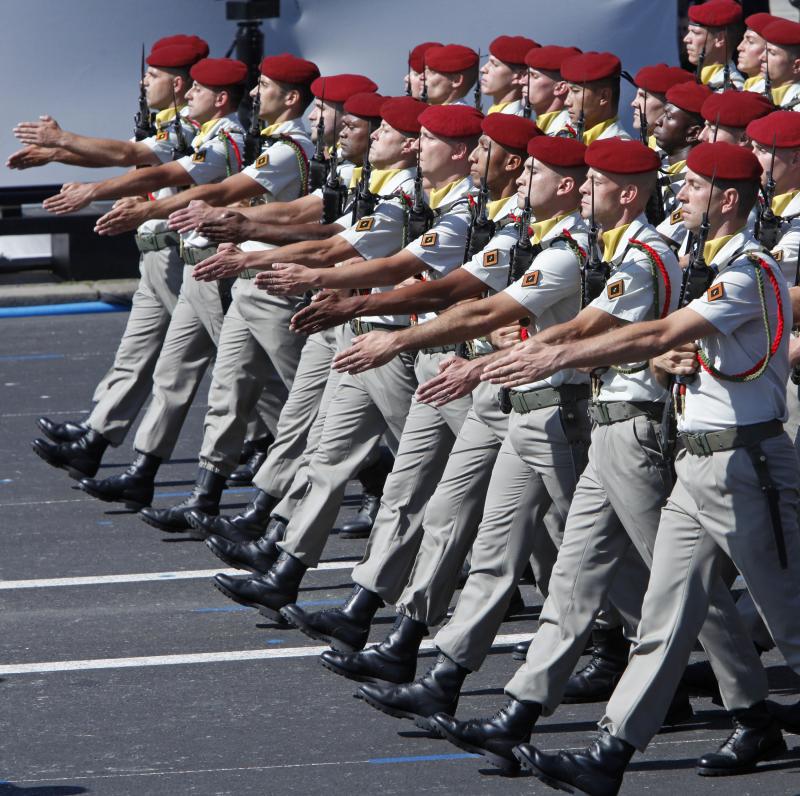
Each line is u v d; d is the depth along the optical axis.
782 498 18.58
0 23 54.31
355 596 23.98
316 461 25.77
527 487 21.16
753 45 34.06
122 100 55.34
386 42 56.00
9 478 35.44
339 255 23.88
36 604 27.09
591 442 20.27
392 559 23.75
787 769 19.83
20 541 30.75
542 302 19.95
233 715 22.03
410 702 21.09
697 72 36.91
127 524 31.92
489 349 22.53
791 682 22.56
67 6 54.56
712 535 18.62
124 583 28.19
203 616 26.44
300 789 19.47
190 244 31.14
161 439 32.19
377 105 26.69
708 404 18.53
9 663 24.25
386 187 24.61
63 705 22.50
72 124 55.19
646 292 19.02
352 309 20.94
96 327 51.97
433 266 22.48
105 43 55.00
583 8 56.75
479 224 21.78
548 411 20.67
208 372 45.88
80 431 34.91
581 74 29.55
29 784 19.73
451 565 22.33
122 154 32.22
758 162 18.69
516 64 32.94
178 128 32.06
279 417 31.14
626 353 17.89
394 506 23.80
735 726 20.31
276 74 30.47
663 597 18.77
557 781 18.59
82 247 56.62
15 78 54.81
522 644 24.19
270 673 23.75
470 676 23.52
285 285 22.34
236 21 53.53
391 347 19.88
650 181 19.66
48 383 44.38
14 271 58.47
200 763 20.34
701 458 18.61
